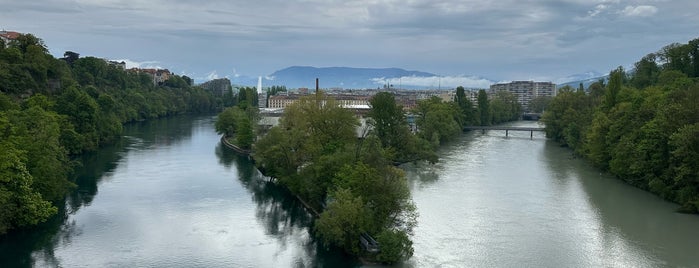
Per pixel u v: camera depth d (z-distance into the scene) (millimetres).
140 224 107312
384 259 84688
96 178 148875
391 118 170500
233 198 130000
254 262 88000
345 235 88438
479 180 150375
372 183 91938
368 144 120125
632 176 143875
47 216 98375
